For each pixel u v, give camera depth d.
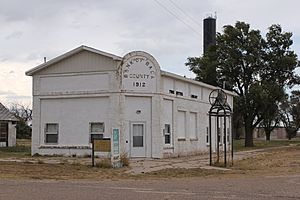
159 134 33.09
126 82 32.62
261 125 94.44
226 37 59.00
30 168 23.78
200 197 13.88
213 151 44.56
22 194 14.29
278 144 71.06
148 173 22.48
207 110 42.97
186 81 38.22
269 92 57.41
